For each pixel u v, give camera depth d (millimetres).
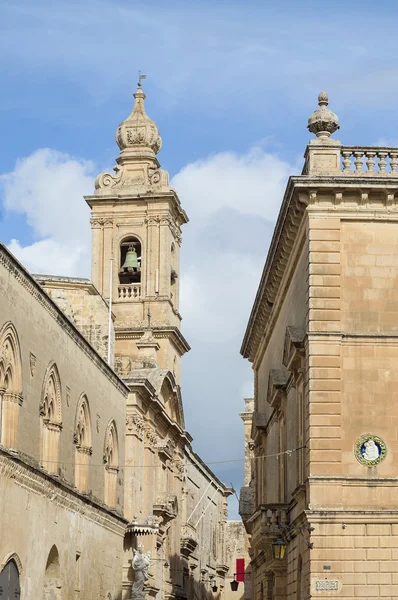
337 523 39031
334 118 41781
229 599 126875
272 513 47281
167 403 81062
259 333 62500
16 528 38188
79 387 48844
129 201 85875
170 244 86875
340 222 41031
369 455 39750
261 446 61344
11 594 37812
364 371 40312
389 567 38750
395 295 40750
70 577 46656
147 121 88938
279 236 46281
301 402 43312
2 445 37125
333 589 38562
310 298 40625
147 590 69000
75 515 47688
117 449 58594
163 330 83938
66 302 64688
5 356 37781
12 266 37438
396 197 40844
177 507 85562
